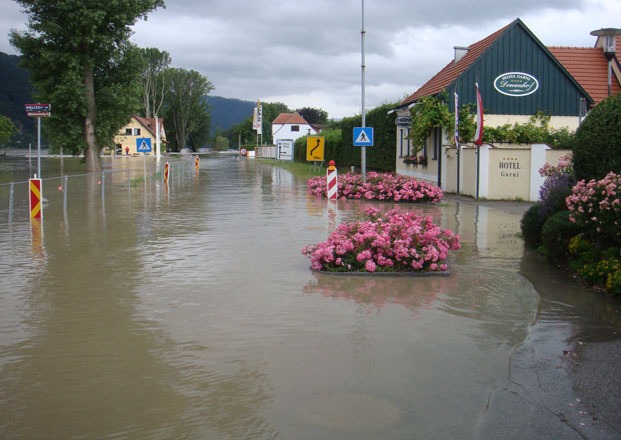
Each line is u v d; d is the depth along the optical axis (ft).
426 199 66.03
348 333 20.30
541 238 36.14
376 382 16.26
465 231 44.11
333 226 45.29
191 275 28.89
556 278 28.63
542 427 13.74
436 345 19.16
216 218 50.52
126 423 14.05
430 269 29.12
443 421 14.03
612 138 30.09
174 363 17.67
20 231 43.27
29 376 16.79
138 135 338.95
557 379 16.49
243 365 17.48
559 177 36.88
